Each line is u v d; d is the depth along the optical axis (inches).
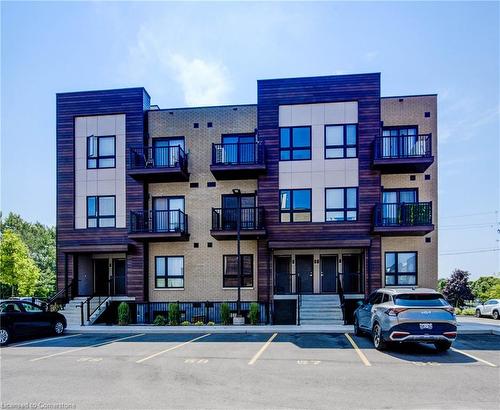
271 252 779.4
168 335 597.3
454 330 410.9
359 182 764.6
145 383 315.9
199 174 832.3
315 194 775.1
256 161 771.4
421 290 444.1
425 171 780.6
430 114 783.7
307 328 617.0
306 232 767.7
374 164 735.7
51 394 289.6
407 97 789.2
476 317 1027.9
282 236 771.4
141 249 814.5
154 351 458.3
